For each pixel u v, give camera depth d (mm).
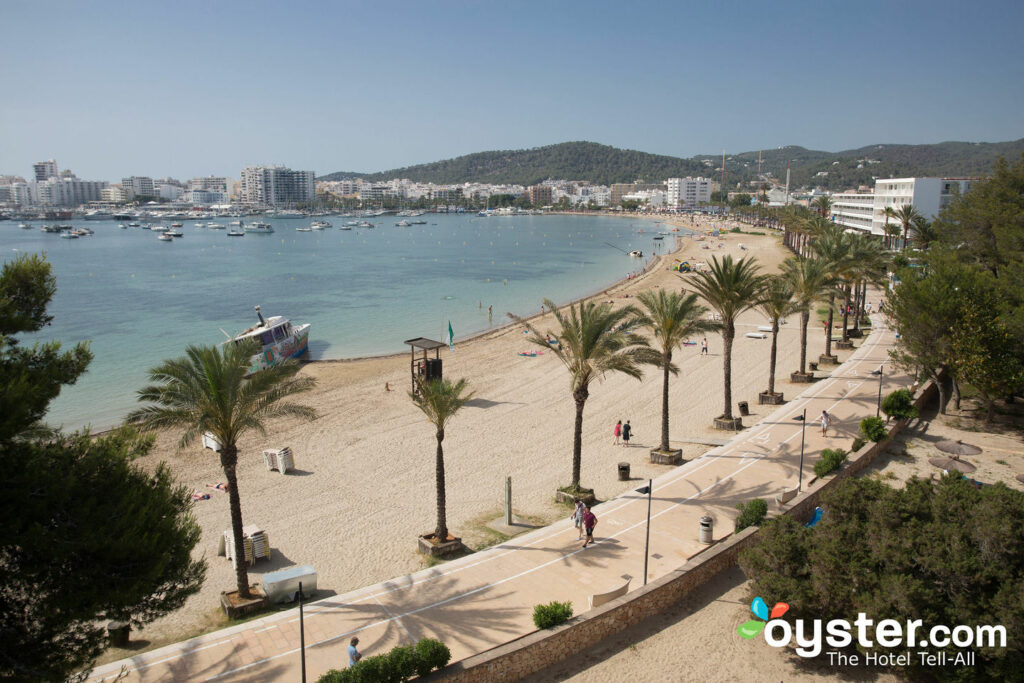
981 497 21047
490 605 21781
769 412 45562
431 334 81750
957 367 40062
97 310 96812
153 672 18281
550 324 85188
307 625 20672
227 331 82250
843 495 22172
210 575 25406
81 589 14969
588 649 20203
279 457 36281
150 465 37406
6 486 14906
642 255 191750
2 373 15570
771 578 20625
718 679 18922
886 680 18875
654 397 50312
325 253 196000
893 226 118375
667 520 28219
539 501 31969
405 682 17047
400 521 30125
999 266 51188
